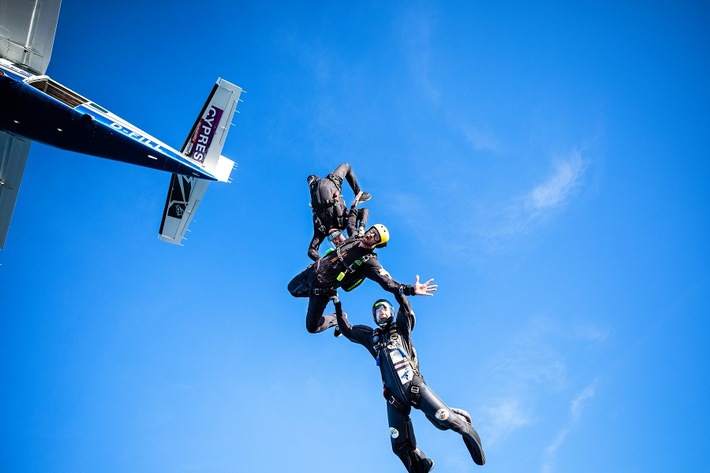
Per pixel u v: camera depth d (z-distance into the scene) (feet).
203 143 57.47
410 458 23.34
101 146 51.03
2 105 47.98
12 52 55.67
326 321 26.78
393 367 23.72
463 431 22.24
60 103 48.39
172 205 57.31
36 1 52.95
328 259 24.81
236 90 57.41
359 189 29.99
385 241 24.26
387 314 24.88
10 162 61.00
